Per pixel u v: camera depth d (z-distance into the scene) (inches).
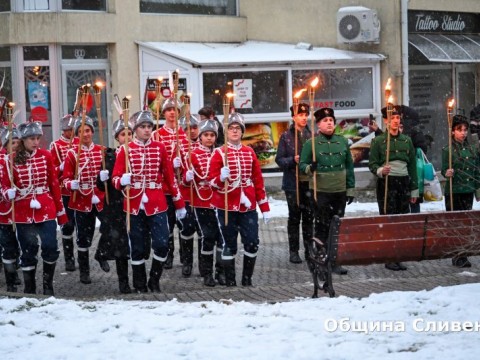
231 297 433.4
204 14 885.8
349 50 847.7
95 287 499.2
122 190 460.4
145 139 465.1
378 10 832.3
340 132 831.1
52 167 468.8
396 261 428.1
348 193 525.7
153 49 828.6
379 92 836.6
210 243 496.7
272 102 817.5
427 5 866.1
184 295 442.3
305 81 823.1
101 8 837.8
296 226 559.5
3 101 562.3
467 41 902.4
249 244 481.7
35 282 474.9
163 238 467.2
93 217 512.4
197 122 544.7
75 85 835.4
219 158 476.7
